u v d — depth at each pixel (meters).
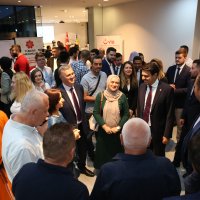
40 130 1.51
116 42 8.07
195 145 0.91
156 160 1.19
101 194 1.18
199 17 5.78
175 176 1.19
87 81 3.16
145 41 7.48
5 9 8.77
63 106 2.44
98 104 2.70
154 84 2.54
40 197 0.97
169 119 2.52
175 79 3.61
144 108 2.58
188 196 0.83
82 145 2.79
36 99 1.38
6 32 9.08
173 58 6.57
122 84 3.35
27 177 1.03
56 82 3.64
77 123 2.60
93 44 9.41
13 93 2.24
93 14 9.05
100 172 1.21
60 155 1.03
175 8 6.23
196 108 2.47
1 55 7.19
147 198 1.15
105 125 2.64
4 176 1.83
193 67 2.79
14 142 1.32
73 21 17.70
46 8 9.50
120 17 8.38
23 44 7.33
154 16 6.94
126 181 1.13
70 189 0.99
